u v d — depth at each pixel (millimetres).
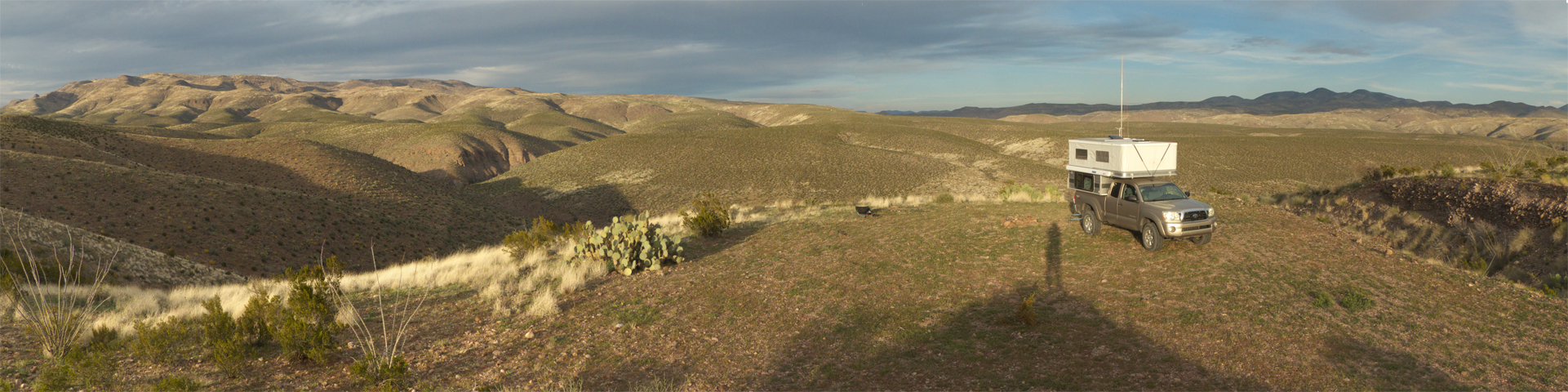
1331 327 8266
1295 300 9383
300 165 67625
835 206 26203
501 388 7309
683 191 86750
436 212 58031
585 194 88562
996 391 6770
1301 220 15422
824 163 100688
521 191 94312
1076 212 14789
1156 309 9234
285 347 7996
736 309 10289
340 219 44656
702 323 9656
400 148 172750
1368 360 7266
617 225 14383
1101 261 11961
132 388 6996
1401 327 8250
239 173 64125
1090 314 9242
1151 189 12789
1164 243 12742
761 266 13320
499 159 191625
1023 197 23094
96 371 7074
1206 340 8008
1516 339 7738
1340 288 9898
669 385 7332
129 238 32281
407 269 16922
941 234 14828
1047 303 9852
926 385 7031
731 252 15398
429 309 11164
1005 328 8742
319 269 10016
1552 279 10781
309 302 8820
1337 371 6992
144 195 38062
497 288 12031
